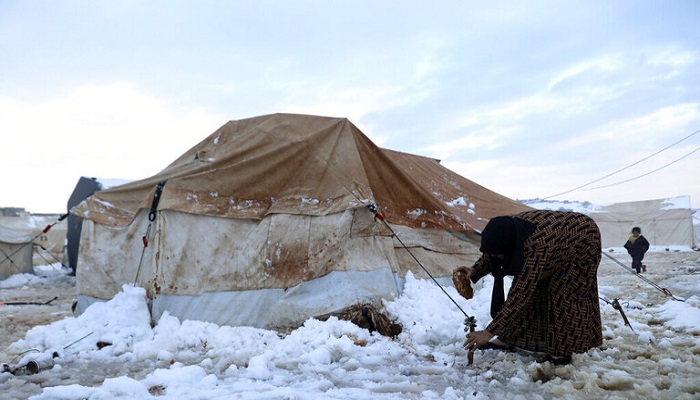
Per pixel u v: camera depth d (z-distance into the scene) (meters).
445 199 7.39
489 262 4.04
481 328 4.82
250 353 4.37
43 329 5.08
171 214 5.80
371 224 5.71
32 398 3.18
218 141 6.80
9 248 15.68
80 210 6.41
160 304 5.59
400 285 5.68
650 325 5.57
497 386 3.36
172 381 3.53
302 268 5.49
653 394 3.02
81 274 6.31
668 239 33.00
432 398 3.12
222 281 5.63
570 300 3.63
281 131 6.52
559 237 3.45
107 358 4.49
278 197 6.04
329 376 3.71
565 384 3.22
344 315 5.11
